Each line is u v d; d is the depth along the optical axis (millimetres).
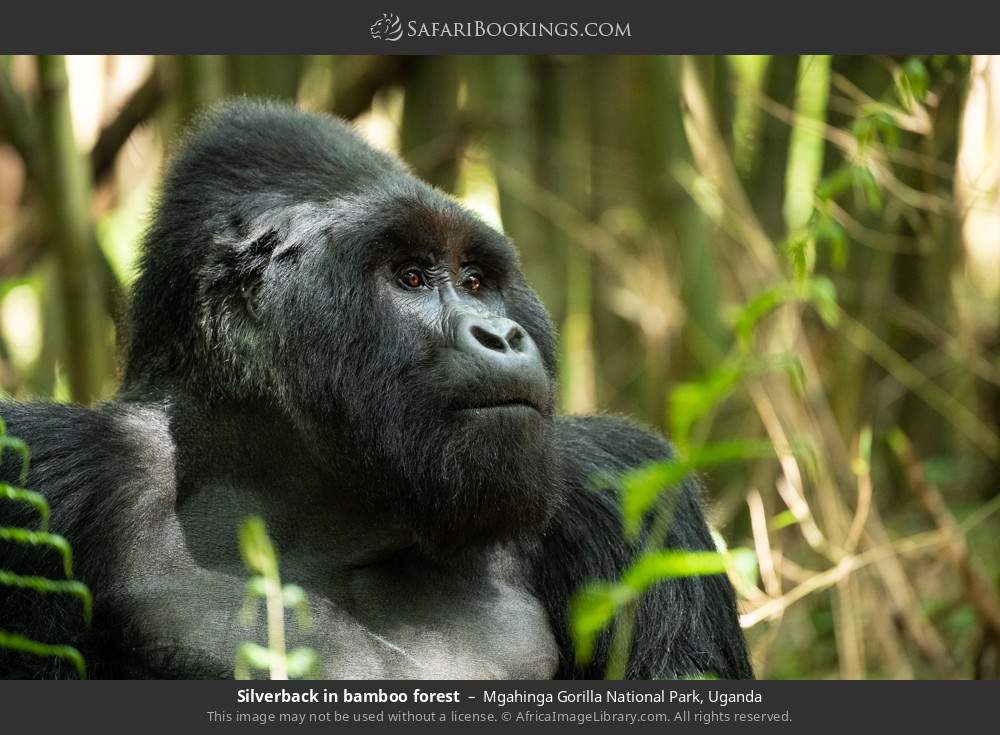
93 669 11188
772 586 15625
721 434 20828
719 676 12930
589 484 12961
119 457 11742
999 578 17797
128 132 24094
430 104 23203
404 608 11789
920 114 14836
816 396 19031
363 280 11508
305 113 12766
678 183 21938
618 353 23734
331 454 11578
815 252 19781
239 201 11938
